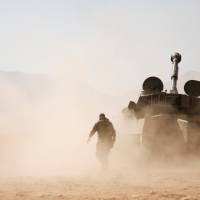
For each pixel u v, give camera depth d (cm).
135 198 2095
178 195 2172
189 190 2405
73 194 2258
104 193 2297
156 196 2150
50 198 2106
